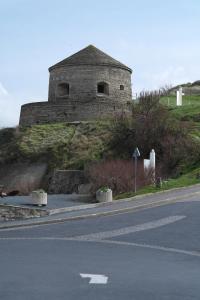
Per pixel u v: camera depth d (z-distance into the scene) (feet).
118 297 34.63
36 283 38.29
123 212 84.12
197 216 75.72
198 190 106.01
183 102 233.14
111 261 47.50
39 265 44.96
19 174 157.99
